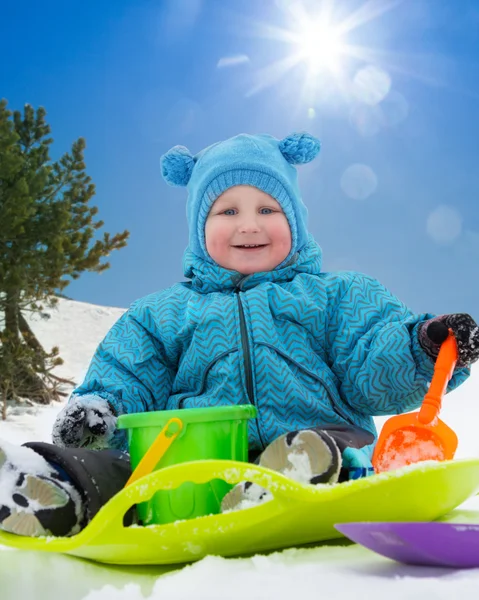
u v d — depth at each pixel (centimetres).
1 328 1074
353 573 107
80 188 1075
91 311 1819
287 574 107
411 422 159
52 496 135
